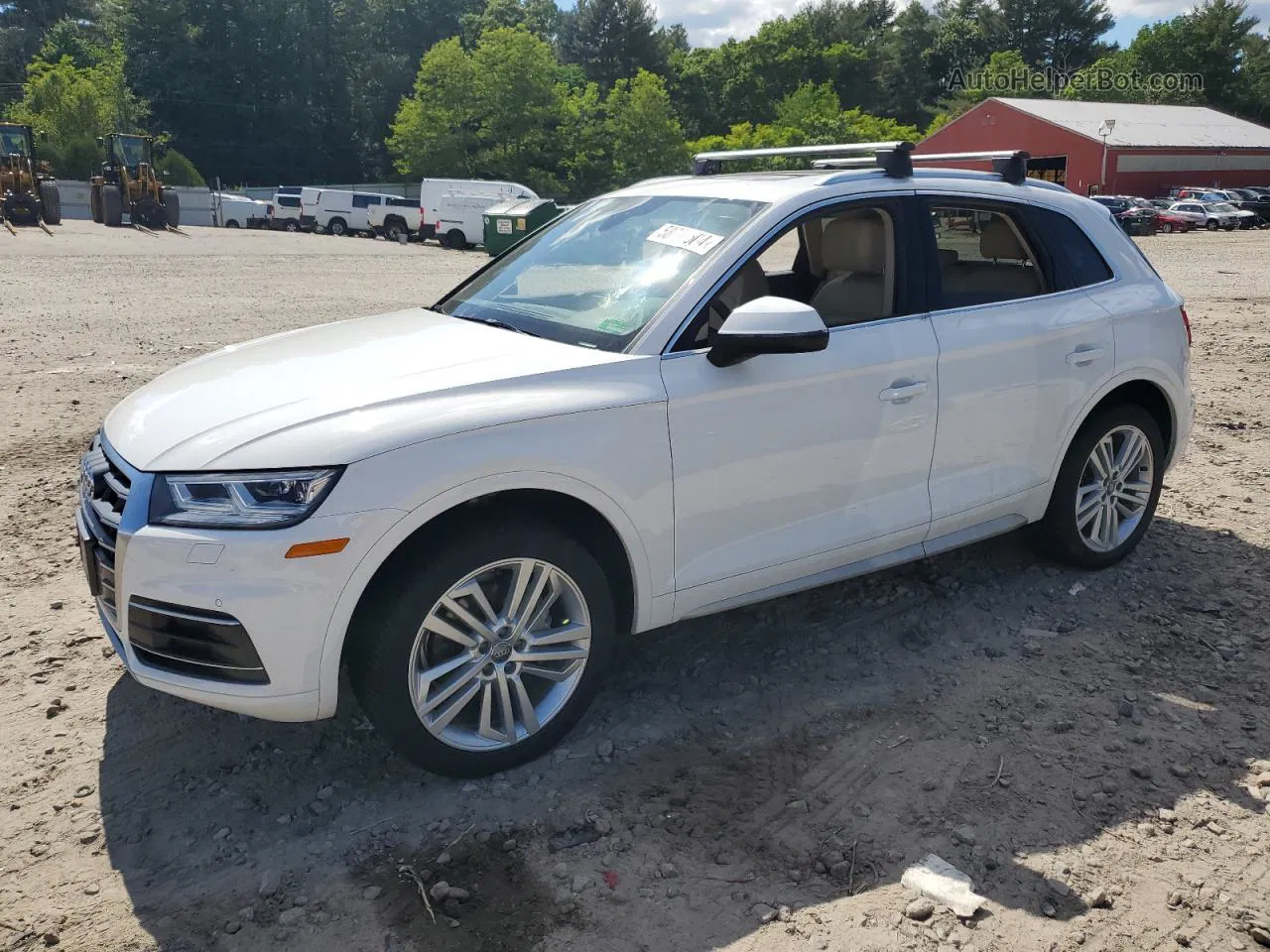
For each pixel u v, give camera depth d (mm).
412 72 95375
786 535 3699
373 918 2686
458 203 34812
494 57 70562
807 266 4344
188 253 26531
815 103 87000
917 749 3447
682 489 3396
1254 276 20906
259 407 3098
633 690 3842
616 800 3170
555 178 73500
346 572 2818
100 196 35844
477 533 3033
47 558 4996
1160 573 4867
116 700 3730
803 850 2949
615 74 102625
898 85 112625
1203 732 3559
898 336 3875
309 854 2930
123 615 2941
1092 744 3479
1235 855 2943
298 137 89688
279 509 2795
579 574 3242
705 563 3525
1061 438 4445
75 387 8656
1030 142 57688
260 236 37031
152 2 85188
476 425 2994
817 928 2648
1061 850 2953
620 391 3260
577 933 2637
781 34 105188
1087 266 4594
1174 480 6344
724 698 3785
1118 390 4723
